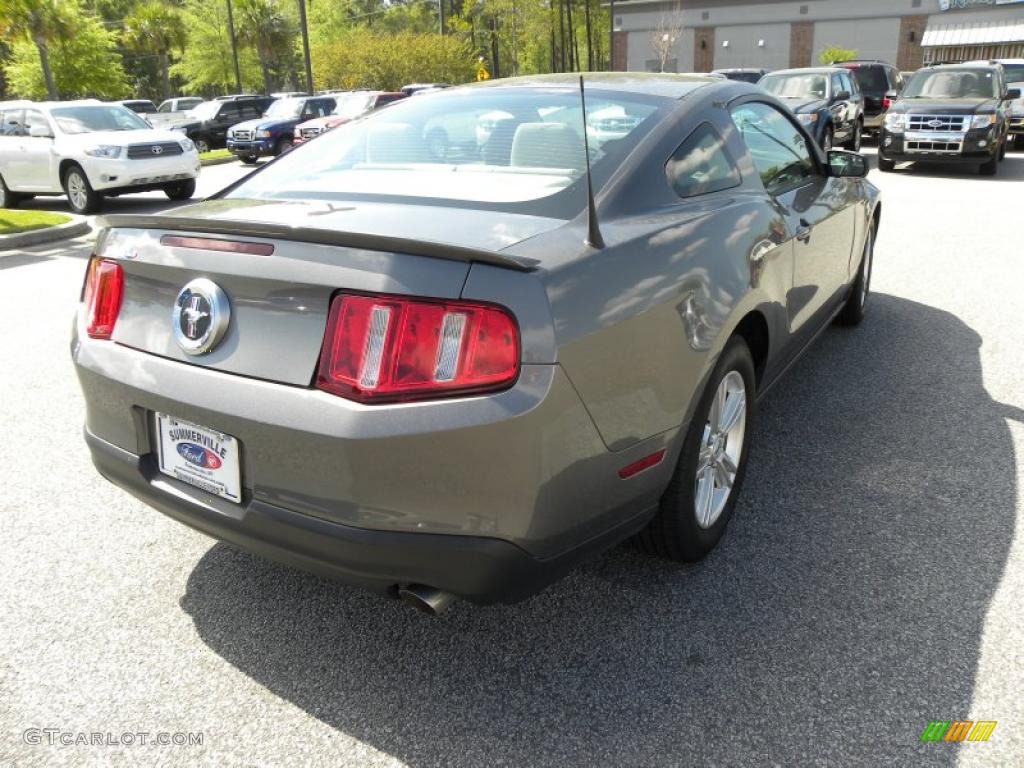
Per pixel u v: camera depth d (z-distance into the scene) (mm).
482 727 2133
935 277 6871
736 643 2424
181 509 2236
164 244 2234
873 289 6543
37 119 13445
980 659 2332
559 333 1900
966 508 3170
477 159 2699
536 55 59844
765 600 2625
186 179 13734
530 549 1967
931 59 41250
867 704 2172
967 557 2838
